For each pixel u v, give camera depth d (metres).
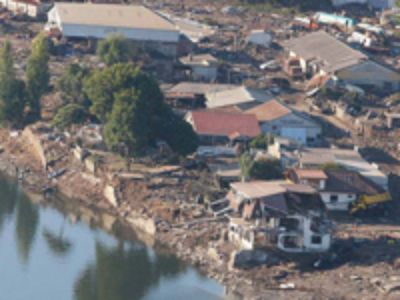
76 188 157.88
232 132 166.88
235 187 139.75
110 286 130.25
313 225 134.38
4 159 169.25
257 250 132.75
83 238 143.00
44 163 165.12
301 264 132.25
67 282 131.38
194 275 132.50
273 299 125.44
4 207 152.50
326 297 125.31
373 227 142.62
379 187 149.38
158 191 150.12
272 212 134.00
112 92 162.25
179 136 158.50
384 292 125.50
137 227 146.50
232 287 128.75
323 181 147.00
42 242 141.50
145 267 134.88
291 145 162.38
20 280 131.38
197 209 145.38
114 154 161.12
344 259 133.50
